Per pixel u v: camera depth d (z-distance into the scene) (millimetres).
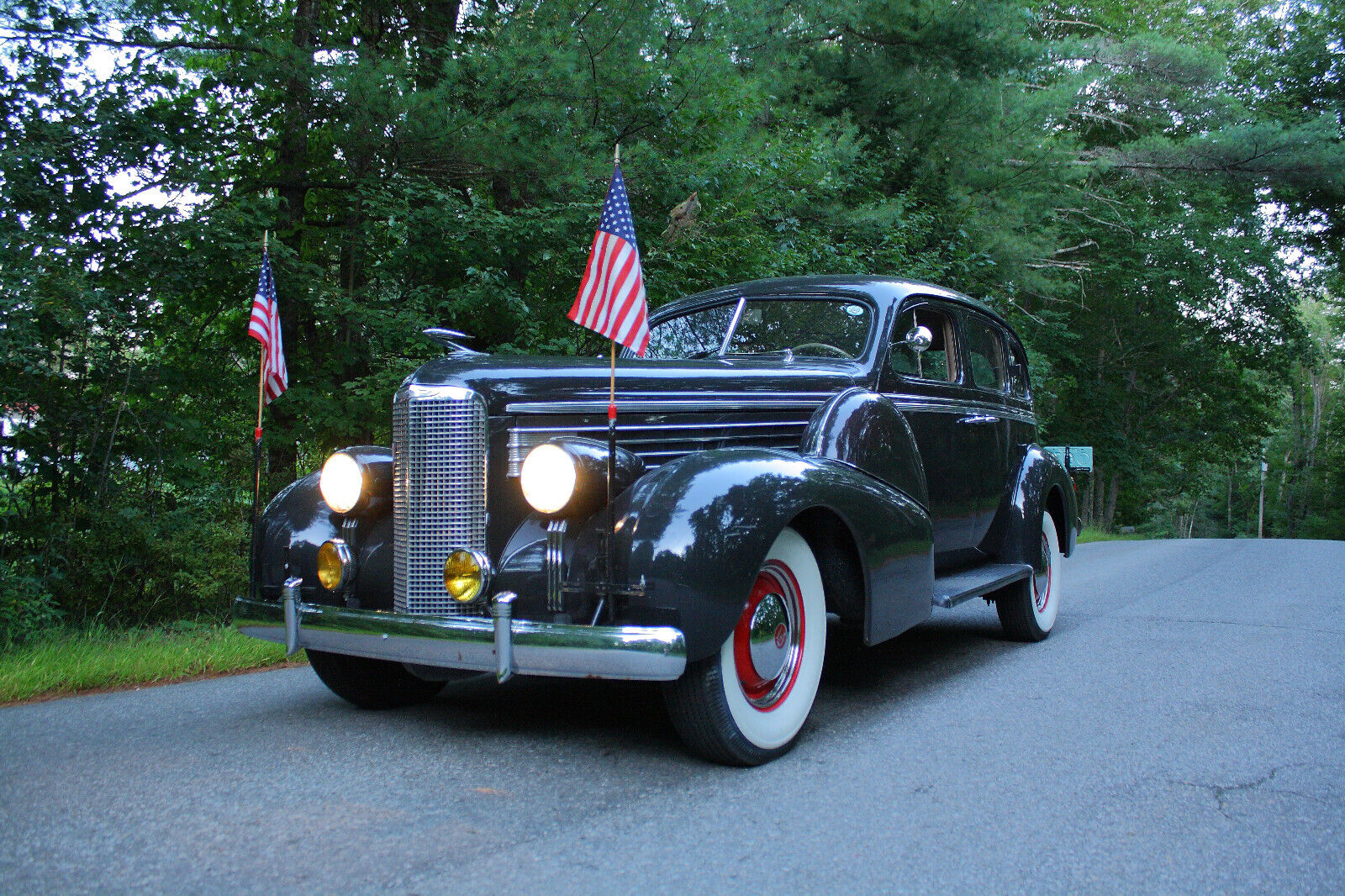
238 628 3615
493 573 3168
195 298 8195
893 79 16406
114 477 7301
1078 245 22875
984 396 5320
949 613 6656
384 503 3520
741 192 10188
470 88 8586
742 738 3102
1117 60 22594
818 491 3320
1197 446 31922
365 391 8328
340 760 3188
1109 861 2410
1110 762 3219
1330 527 46812
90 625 6297
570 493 2998
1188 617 6355
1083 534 18266
